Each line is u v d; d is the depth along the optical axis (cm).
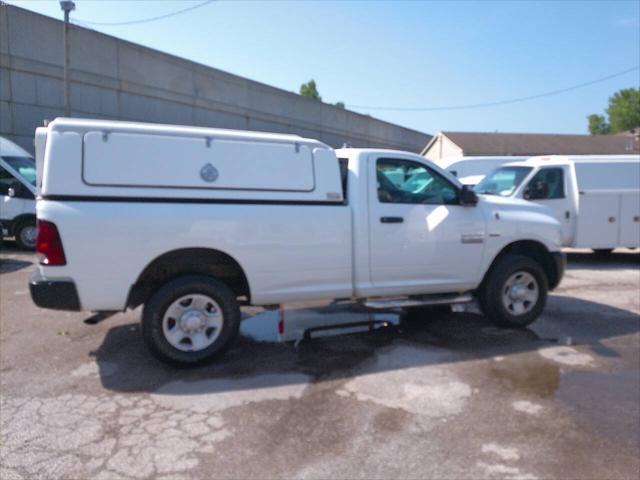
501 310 556
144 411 364
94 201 409
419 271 520
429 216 518
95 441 322
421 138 4934
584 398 391
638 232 998
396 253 507
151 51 1980
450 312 641
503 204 572
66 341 515
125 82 1884
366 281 502
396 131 4366
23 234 1111
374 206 498
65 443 319
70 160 405
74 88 1719
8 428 338
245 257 451
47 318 594
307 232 471
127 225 411
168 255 436
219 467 296
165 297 432
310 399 387
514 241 564
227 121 2430
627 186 990
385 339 534
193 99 2195
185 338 448
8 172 1105
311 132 3133
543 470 296
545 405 379
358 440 327
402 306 520
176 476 286
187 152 437
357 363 463
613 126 7656
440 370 446
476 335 548
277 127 2805
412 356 482
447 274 533
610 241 988
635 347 511
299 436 332
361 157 502
